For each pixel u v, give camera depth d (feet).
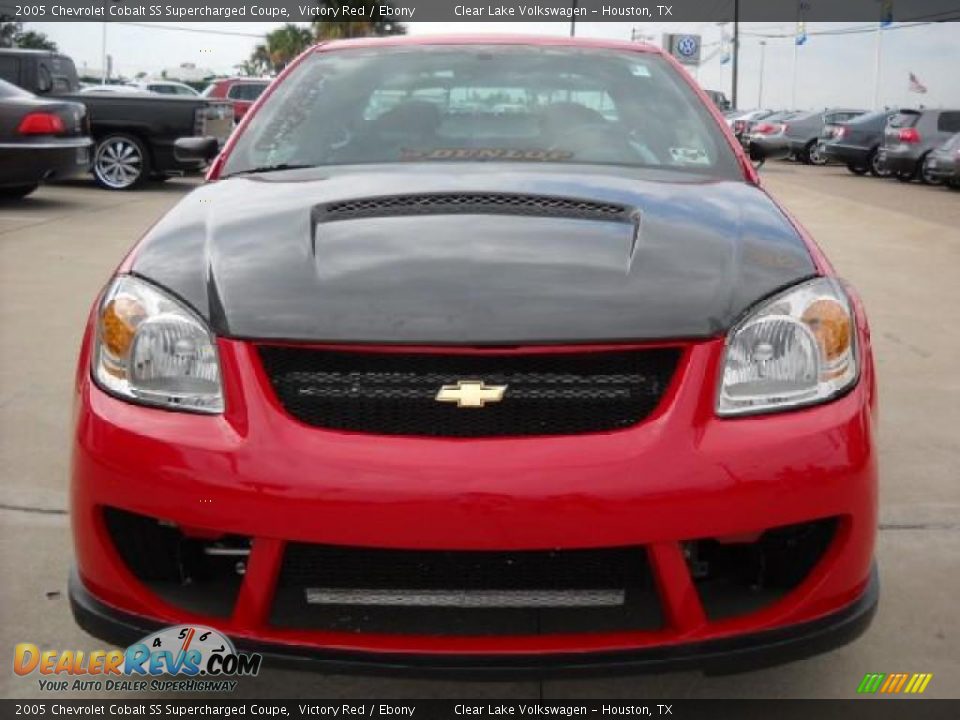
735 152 10.19
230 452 6.45
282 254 7.39
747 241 7.72
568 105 10.66
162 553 6.89
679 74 11.37
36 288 22.17
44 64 43.65
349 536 6.29
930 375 17.01
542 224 7.80
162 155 43.19
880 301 23.32
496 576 6.54
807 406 6.75
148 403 6.79
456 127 10.41
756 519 6.42
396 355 6.55
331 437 6.44
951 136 60.54
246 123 10.73
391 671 6.42
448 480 6.25
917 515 11.32
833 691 8.00
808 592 6.73
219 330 6.77
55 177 34.91
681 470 6.36
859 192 54.39
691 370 6.62
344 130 10.42
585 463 6.31
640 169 9.69
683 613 6.47
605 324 6.63
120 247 27.78
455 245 7.42
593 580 6.57
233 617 6.58
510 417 6.50
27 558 9.95
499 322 6.60
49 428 13.62
